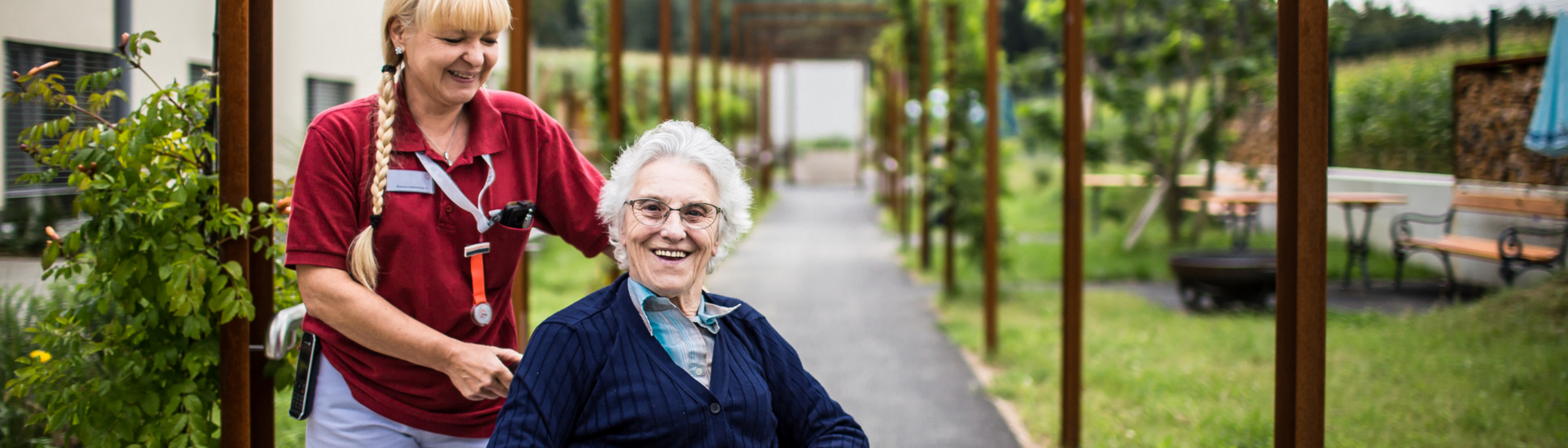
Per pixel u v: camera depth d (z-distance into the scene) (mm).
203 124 2648
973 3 10664
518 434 1814
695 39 14156
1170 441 4555
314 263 1995
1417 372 5383
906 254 13867
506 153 2215
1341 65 9914
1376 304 7719
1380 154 9375
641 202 1971
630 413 1863
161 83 4230
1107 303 9016
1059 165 24203
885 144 22641
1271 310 8258
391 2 2014
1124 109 12547
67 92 3986
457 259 2123
